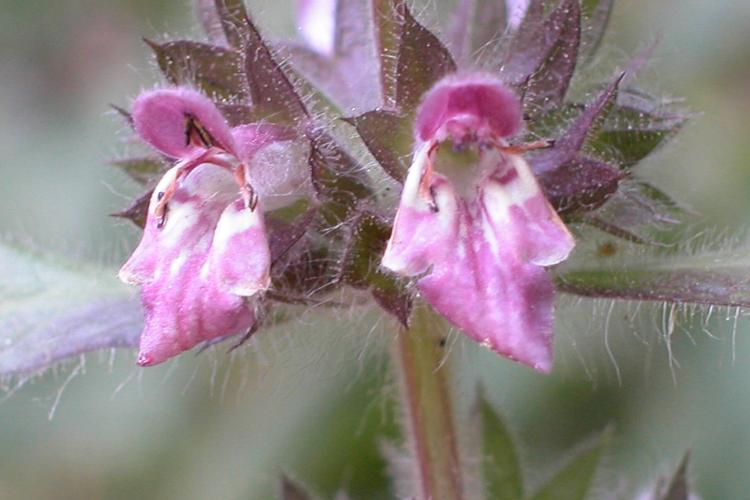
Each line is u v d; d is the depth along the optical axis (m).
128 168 0.14
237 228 0.12
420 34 0.12
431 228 0.12
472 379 0.17
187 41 0.13
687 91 0.17
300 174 0.13
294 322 0.14
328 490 0.17
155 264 0.12
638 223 0.13
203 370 0.17
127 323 0.14
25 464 0.18
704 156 0.17
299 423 0.17
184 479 0.17
